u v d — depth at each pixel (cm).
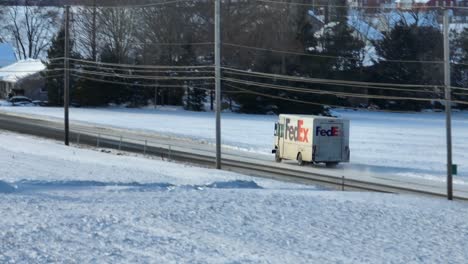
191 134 6350
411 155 5194
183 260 1058
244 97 9200
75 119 7656
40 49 15275
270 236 1358
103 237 1227
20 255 1036
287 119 4672
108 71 9956
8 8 15475
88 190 2164
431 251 1305
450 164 3081
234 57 9400
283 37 9569
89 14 10375
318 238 1377
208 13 9738
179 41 9838
